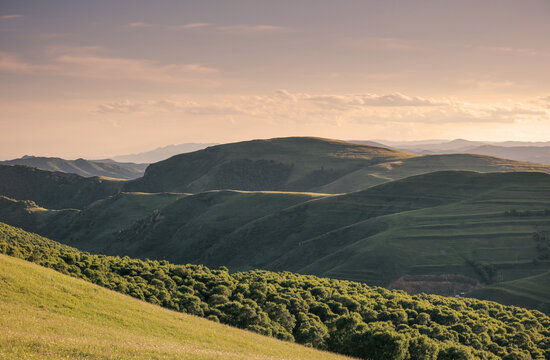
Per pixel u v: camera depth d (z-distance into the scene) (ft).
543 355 304.50
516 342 318.24
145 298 292.40
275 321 284.41
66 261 352.08
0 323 112.16
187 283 365.61
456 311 380.99
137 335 146.10
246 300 326.44
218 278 396.57
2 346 84.38
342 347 228.22
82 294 176.65
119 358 89.30
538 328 373.40
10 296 147.84
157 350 102.01
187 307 284.00
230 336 180.34
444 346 248.52
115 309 173.17
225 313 282.36
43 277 177.47
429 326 333.42
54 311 148.87
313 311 330.34
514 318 388.98
